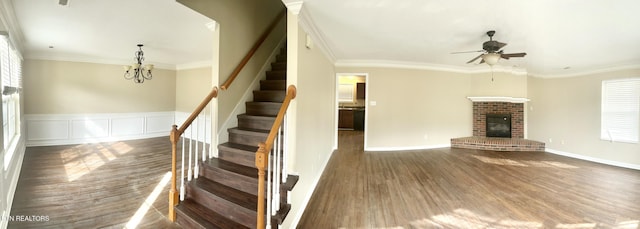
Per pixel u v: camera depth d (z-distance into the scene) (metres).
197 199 2.54
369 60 5.64
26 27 3.38
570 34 3.20
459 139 6.20
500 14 2.64
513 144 5.86
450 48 4.24
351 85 10.08
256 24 3.92
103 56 5.63
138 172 3.77
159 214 2.56
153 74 6.71
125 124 6.29
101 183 3.32
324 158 4.31
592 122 5.24
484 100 6.24
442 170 4.23
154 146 5.59
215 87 3.05
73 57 5.55
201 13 2.88
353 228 2.34
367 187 3.39
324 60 4.17
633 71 4.64
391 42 3.90
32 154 4.68
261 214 1.88
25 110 5.11
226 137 3.22
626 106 4.75
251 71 3.78
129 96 6.34
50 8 2.73
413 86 5.92
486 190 3.32
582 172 4.24
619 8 2.39
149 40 4.14
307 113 2.92
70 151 4.98
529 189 3.37
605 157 4.98
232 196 2.34
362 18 2.83
